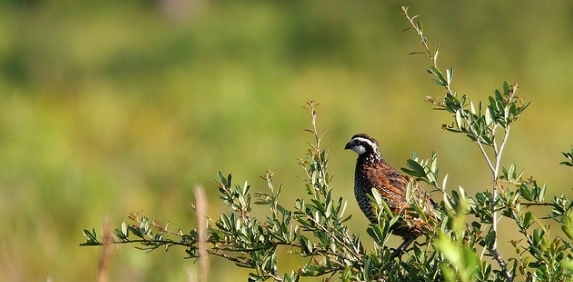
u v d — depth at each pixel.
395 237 12.66
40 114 22.39
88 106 24.11
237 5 34.41
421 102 24.91
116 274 11.88
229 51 30.70
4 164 17.58
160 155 19.33
